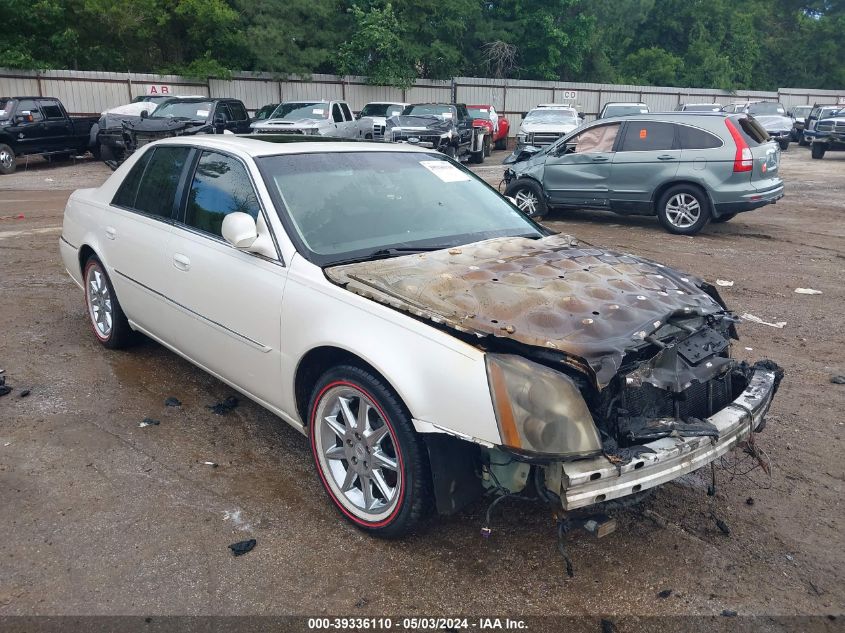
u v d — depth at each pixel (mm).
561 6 34875
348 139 4625
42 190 14930
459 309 2863
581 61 37625
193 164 4301
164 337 4523
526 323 2770
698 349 3053
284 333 3391
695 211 10555
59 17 24984
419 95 31891
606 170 11172
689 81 42594
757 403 3119
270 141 4254
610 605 2783
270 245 3529
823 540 3223
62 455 3805
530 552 3096
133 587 2809
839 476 3771
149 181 4691
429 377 2766
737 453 4008
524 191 12242
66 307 6398
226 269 3750
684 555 3098
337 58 29703
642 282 3254
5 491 3445
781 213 12906
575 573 2963
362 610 2723
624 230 11141
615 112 23812
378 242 3645
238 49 27922
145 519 3258
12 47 23906
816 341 5906
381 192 4000
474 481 2893
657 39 45000
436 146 19312
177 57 28297
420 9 31156
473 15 33750
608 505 2715
